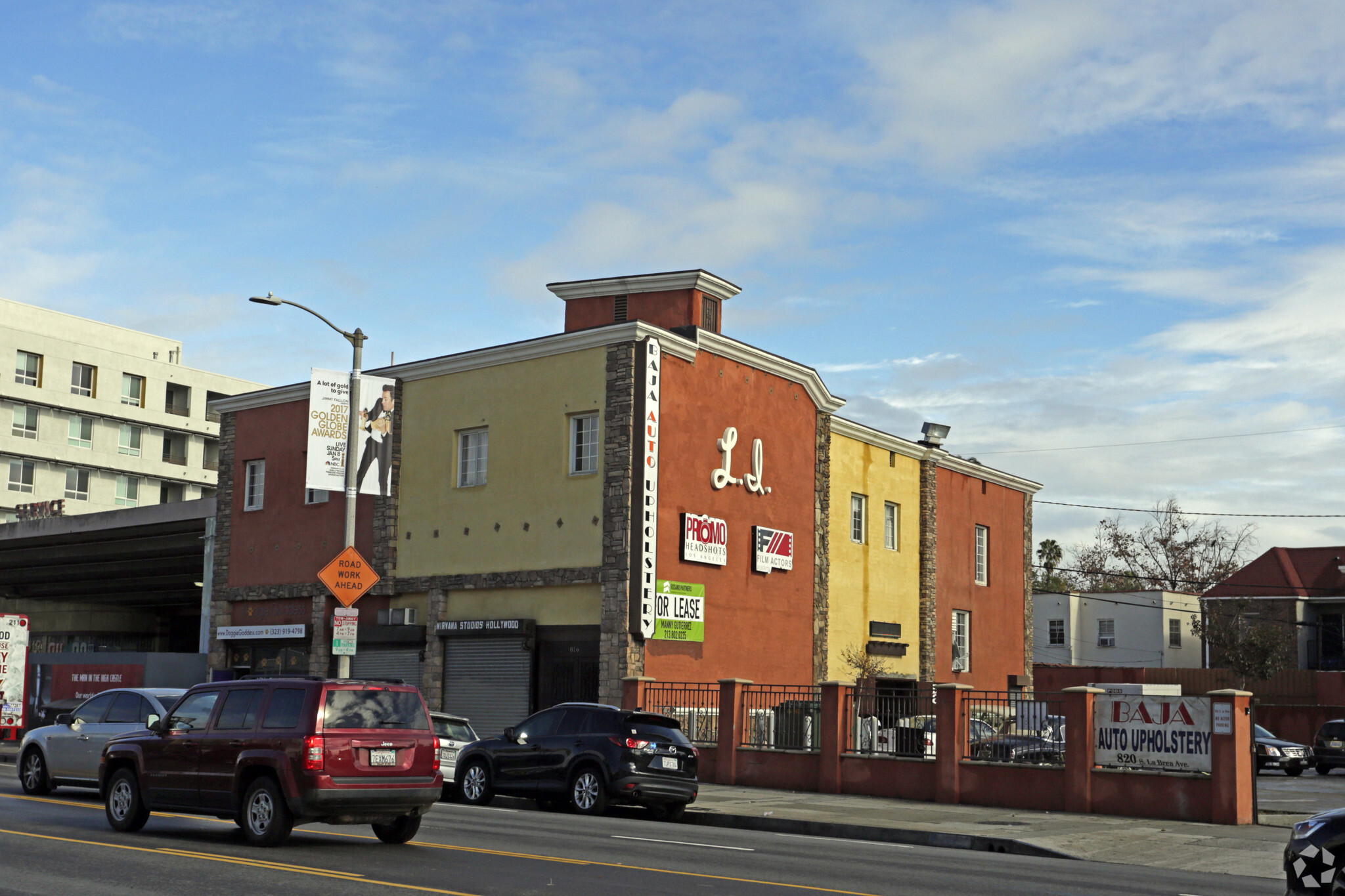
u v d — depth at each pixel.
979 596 44.28
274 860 12.70
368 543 34.09
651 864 13.30
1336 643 62.78
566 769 20.75
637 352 29.66
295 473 36.59
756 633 32.41
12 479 77.56
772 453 33.72
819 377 35.22
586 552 29.69
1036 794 22.33
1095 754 21.94
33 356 79.19
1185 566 76.06
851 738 25.03
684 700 28.14
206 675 37.91
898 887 12.20
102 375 82.50
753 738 26.53
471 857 13.39
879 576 39.09
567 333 30.58
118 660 38.72
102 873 11.52
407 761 14.32
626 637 28.69
